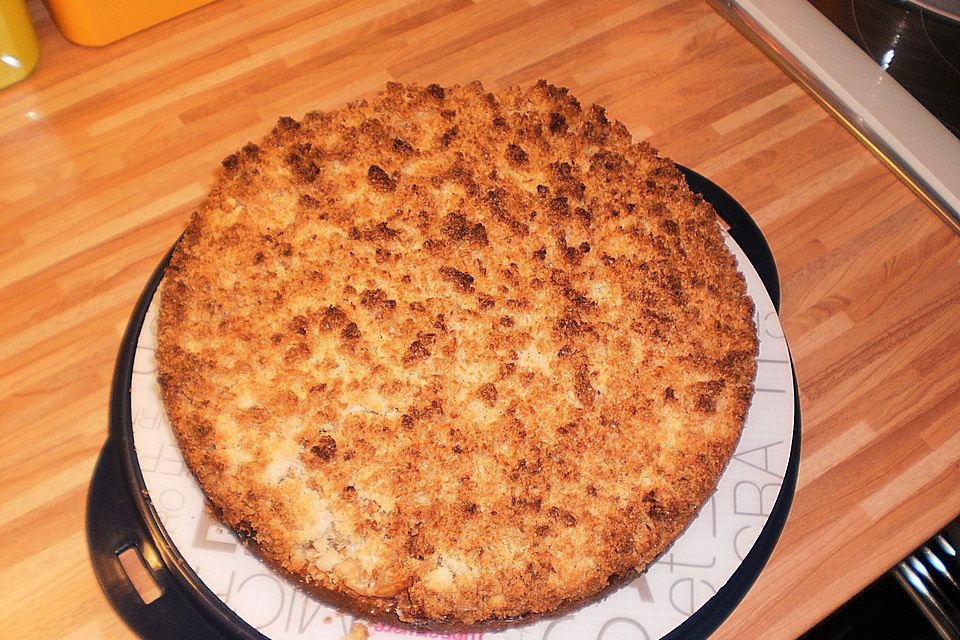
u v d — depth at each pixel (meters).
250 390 0.45
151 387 0.46
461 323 0.47
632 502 0.44
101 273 0.53
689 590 0.43
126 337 0.49
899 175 0.57
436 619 0.42
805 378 0.51
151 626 0.43
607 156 0.51
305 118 0.52
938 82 0.61
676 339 0.47
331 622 0.42
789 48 0.61
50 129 0.58
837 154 0.58
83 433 0.49
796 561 0.47
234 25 0.62
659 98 0.60
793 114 0.59
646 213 0.50
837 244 0.55
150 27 0.61
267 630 0.42
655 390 0.46
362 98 0.59
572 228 0.49
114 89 0.59
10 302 0.52
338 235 0.48
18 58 0.58
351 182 0.50
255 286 0.47
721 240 0.50
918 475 0.49
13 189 0.55
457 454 0.44
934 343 0.52
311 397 0.45
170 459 0.45
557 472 0.44
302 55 0.61
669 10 0.63
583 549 0.43
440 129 0.52
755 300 0.50
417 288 0.47
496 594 0.42
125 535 0.45
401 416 0.45
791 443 0.47
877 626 0.55
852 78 0.60
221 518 0.44
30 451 0.48
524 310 0.47
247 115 0.58
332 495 0.43
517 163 0.51
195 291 0.47
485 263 0.48
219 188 0.50
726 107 0.59
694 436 0.45
